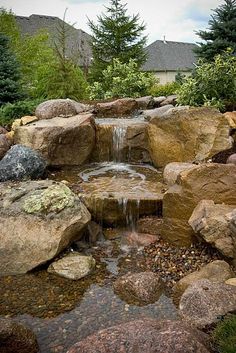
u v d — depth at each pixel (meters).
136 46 21.77
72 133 7.57
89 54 24.27
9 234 4.81
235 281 3.93
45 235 4.80
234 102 8.73
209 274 4.27
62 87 13.05
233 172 5.25
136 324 3.01
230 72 8.77
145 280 4.24
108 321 3.68
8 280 4.46
